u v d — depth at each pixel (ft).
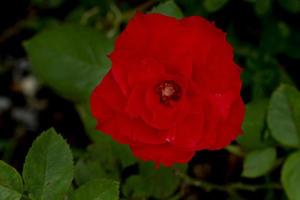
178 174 1.87
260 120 1.83
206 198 2.15
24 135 2.35
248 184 2.13
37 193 1.57
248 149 1.84
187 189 2.12
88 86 1.92
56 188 1.57
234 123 1.61
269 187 1.99
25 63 2.43
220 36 1.58
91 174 1.78
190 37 1.58
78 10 2.28
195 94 1.59
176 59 1.59
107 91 1.61
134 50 1.58
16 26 2.37
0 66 2.43
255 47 2.15
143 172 1.85
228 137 1.61
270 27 2.12
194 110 1.59
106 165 1.85
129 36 1.59
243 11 2.18
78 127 2.35
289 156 1.75
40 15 2.39
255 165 1.82
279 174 2.02
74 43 1.92
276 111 1.76
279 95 1.75
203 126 1.60
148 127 1.61
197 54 1.58
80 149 2.07
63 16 2.38
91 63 1.92
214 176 2.16
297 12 2.12
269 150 1.82
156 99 1.62
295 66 2.21
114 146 1.85
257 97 2.00
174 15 1.78
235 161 2.15
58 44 1.92
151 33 1.59
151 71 1.57
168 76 1.58
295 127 1.76
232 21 2.18
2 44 2.41
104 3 2.24
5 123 2.39
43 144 1.58
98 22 2.27
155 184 1.86
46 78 1.93
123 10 2.28
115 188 1.56
